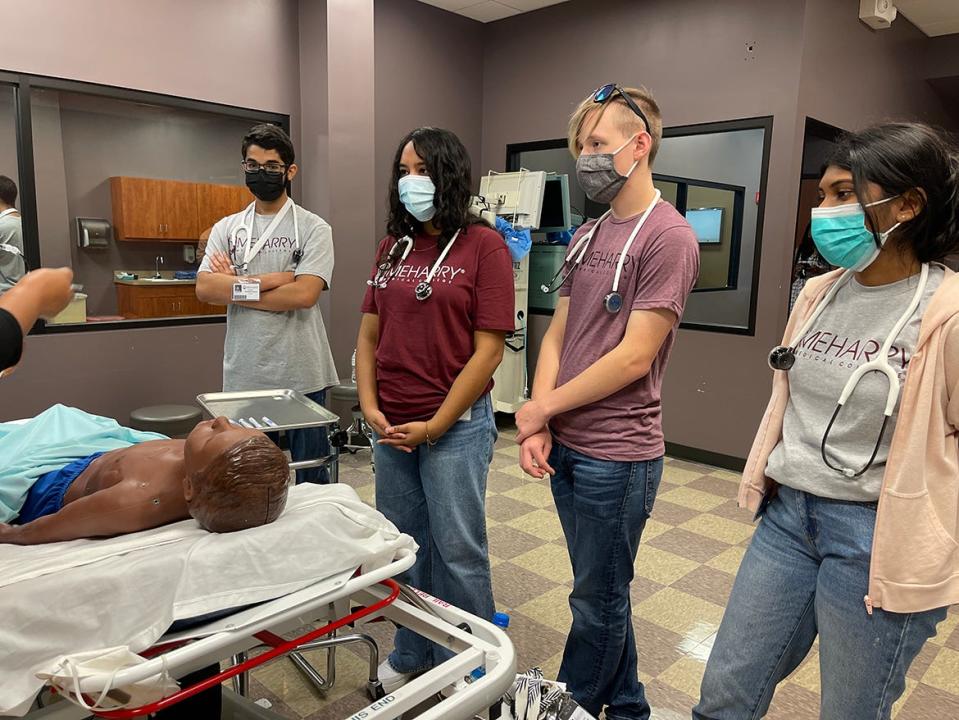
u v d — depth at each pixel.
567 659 1.68
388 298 1.73
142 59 3.52
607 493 1.51
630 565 1.58
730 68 3.89
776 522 1.24
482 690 0.95
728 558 2.89
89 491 1.15
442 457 1.71
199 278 2.23
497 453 4.38
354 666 2.08
